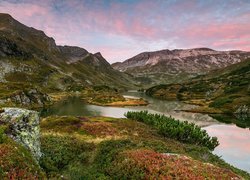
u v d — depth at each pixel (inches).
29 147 979.9
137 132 2837.1
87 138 2412.6
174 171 802.8
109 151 1130.0
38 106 6314.0
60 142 1390.3
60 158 1135.0
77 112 5649.6
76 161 1143.0
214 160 1627.7
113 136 2527.1
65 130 2714.1
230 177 802.8
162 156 944.3
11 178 615.8
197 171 813.9
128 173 865.5
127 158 957.8
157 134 2923.2
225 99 7701.8
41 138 1414.9
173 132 2839.6
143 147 1199.6
